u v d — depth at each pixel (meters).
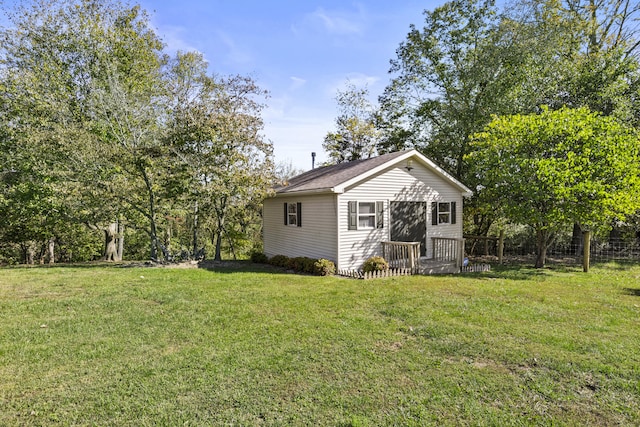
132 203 13.62
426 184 13.81
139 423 3.27
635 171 10.54
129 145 13.98
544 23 16.28
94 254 23.83
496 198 12.93
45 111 15.28
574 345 4.95
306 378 4.05
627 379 4.00
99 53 17.25
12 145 15.85
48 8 16.81
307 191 12.49
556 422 3.25
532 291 8.52
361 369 4.26
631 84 15.94
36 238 20.08
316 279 10.32
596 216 10.72
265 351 4.79
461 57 18.44
